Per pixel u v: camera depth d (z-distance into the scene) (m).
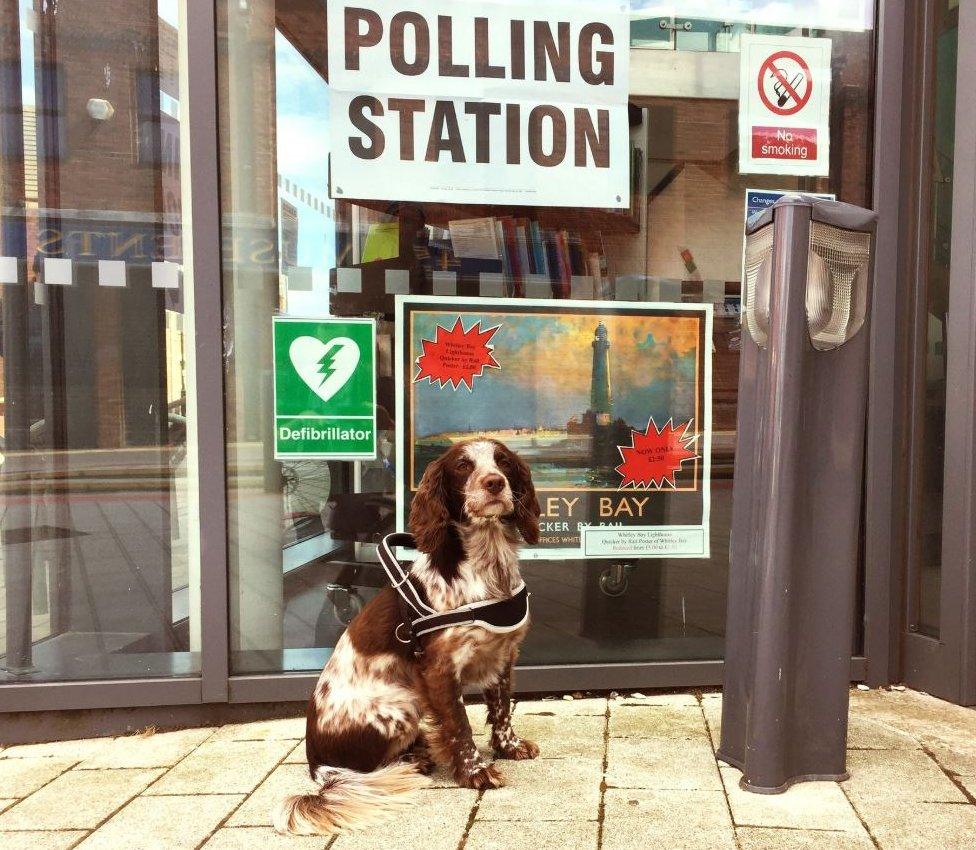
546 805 2.48
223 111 3.29
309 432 3.39
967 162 3.19
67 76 3.19
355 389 3.41
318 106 3.35
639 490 3.55
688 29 3.48
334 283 3.39
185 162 3.26
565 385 3.52
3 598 3.23
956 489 3.25
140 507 3.29
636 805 2.47
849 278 2.57
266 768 2.85
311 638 3.42
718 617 3.59
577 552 3.53
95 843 2.34
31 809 2.57
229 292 3.32
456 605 2.55
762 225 2.61
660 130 3.51
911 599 3.47
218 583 3.26
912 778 2.63
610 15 3.44
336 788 2.40
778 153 3.57
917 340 3.41
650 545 3.56
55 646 3.27
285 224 3.35
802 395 2.54
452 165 3.43
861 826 2.32
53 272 3.22
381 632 2.60
